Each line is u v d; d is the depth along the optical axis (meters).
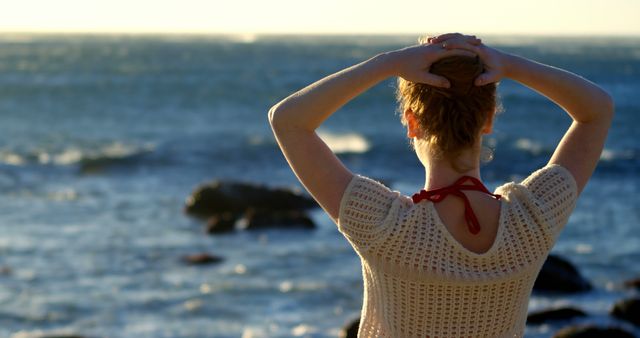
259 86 71.94
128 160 28.27
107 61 118.12
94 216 18.92
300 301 12.03
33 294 12.36
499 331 2.36
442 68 2.27
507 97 61.78
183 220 18.80
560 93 2.41
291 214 17.62
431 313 2.33
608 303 12.03
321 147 2.37
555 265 12.82
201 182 24.84
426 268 2.29
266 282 13.08
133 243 16.08
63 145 33.22
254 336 10.49
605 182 24.41
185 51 172.75
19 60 117.44
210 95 61.56
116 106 51.44
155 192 22.66
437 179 2.35
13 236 16.48
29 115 44.97
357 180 2.38
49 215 18.89
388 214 2.32
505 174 27.55
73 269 13.88
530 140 37.88
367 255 2.37
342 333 9.66
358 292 12.51
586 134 2.46
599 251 15.63
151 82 73.25
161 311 11.62
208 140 35.16
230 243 16.22
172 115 47.22
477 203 2.33
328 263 14.44
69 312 11.55
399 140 35.53
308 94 2.34
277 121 2.35
